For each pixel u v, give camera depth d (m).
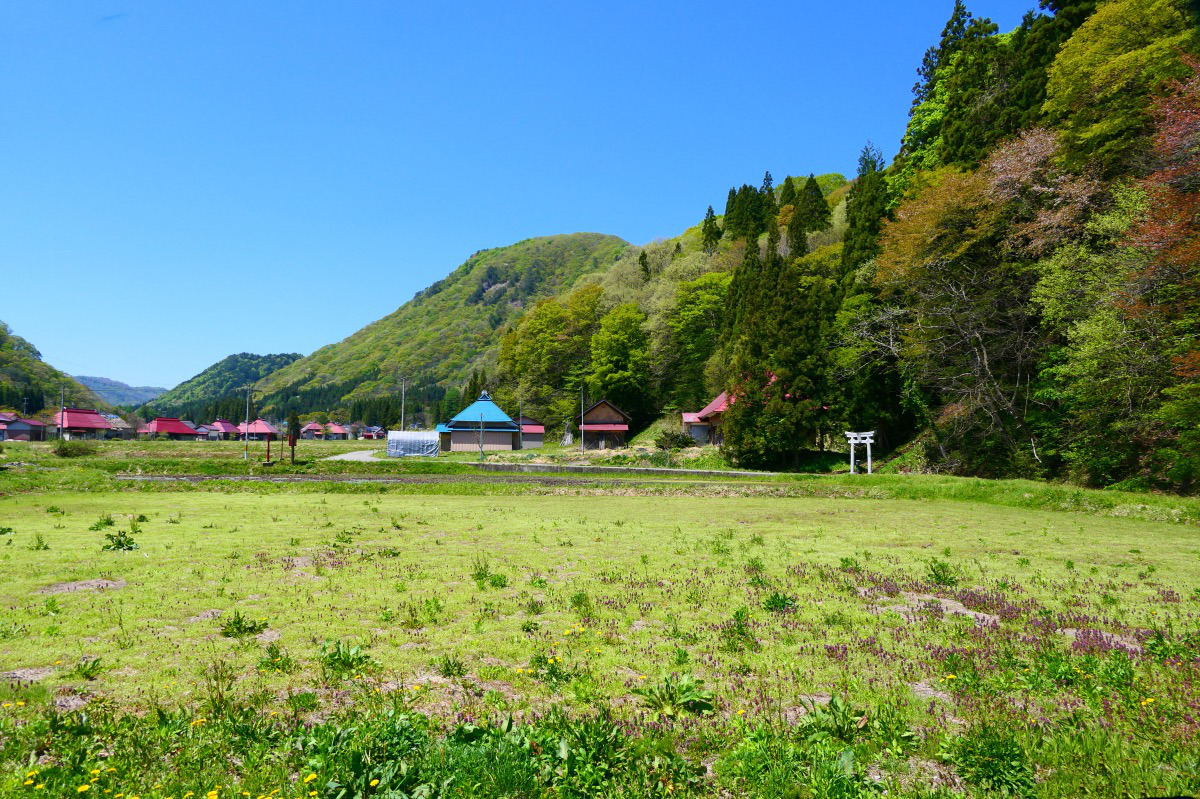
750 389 49.12
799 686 6.50
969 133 41.81
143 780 4.41
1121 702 5.82
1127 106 28.80
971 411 35.88
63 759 4.66
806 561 13.41
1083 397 28.12
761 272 56.56
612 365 81.19
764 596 10.23
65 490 28.17
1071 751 4.87
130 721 5.31
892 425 49.12
